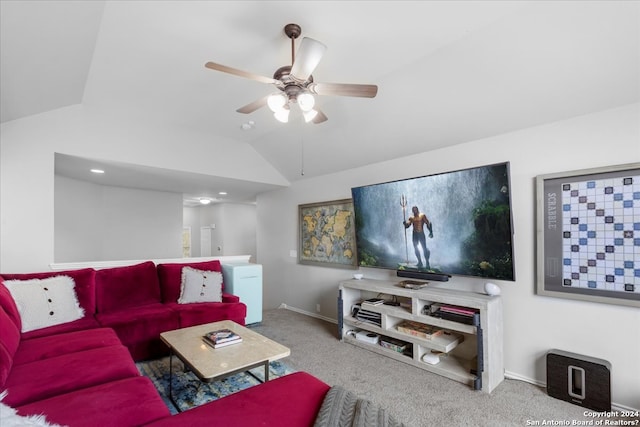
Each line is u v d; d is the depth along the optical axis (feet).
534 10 6.28
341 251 14.79
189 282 12.19
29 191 10.14
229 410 4.57
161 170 13.60
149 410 4.75
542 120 8.57
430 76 8.70
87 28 6.61
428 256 10.35
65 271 10.07
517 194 9.11
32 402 5.02
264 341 8.04
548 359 8.00
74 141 10.98
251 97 10.51
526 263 8.88
